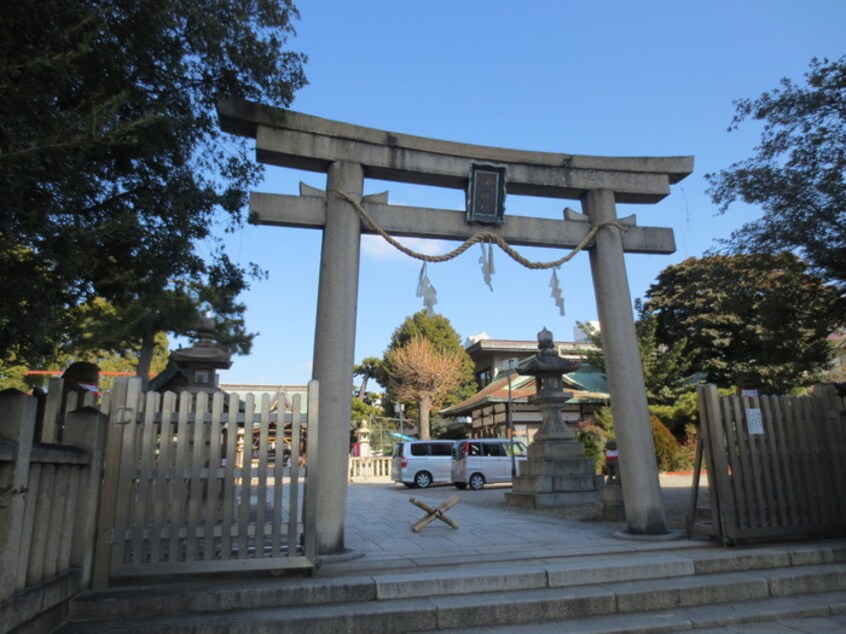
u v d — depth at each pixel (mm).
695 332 24484
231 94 6391
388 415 41406
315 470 5234
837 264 8297
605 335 7766
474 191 7449
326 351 6410
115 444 4918
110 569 4703
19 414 3484
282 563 4992
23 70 3400
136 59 5129
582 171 8055
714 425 6586
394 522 9641
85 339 11188
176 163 6152
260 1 5895
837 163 8062
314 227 6906
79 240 4414
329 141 6945
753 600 5285
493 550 6391
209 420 5090
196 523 4914
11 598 3436
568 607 4840
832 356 11555
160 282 6527
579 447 13547
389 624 4461
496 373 36031
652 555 5961
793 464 6797
